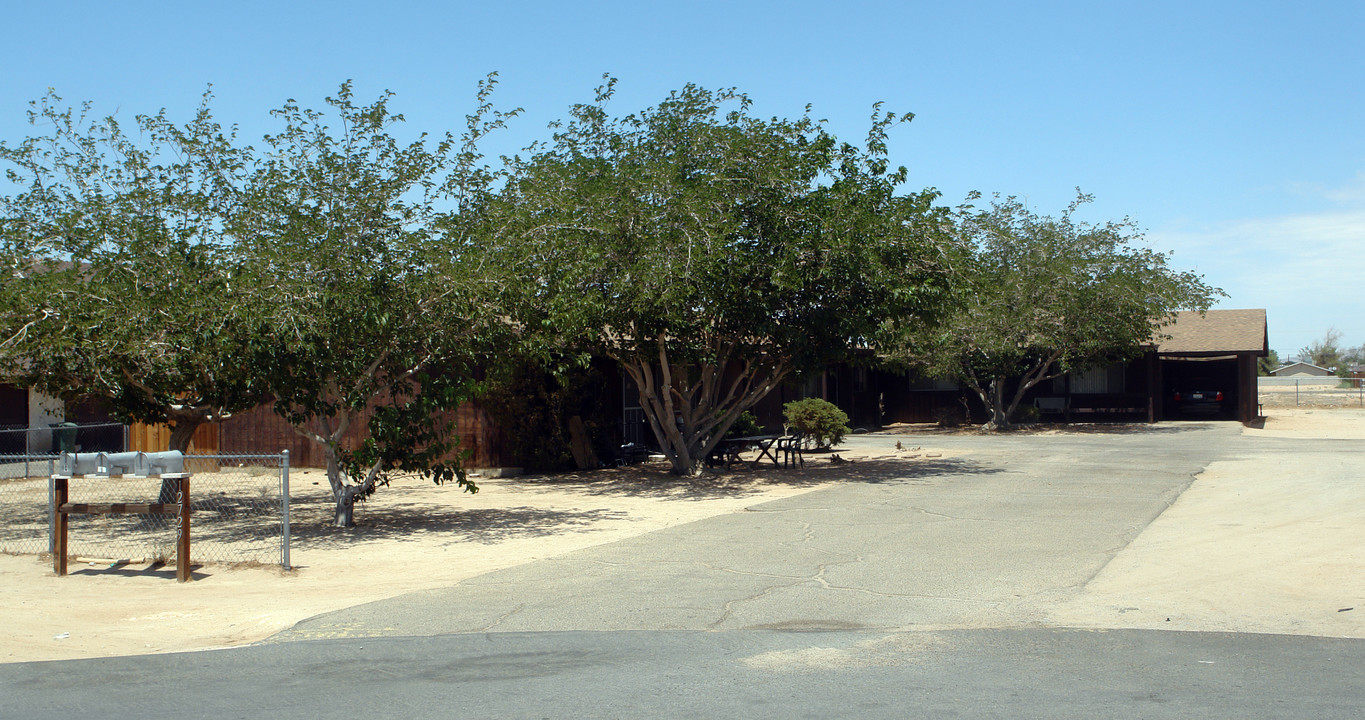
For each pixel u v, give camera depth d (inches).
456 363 530.6
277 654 269.7
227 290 442.3
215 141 485.7
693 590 345.1
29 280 475.5
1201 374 1437.0
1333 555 380.8
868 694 223.5
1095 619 299.3
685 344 661.3
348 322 465.4
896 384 1406.3
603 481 700.7
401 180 486.0
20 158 486.6
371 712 215.0
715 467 772.6
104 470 379.6
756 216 635.5
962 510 523.2
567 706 217.9
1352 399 1910.7
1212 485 615.8
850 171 662.5
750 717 207.9
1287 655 255.8
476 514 546.9
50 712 218.4
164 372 465.4
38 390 522.6
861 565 383.2
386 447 494.6
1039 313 1131.9
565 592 345.4
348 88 481.4
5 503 611.5
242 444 817.5
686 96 653.9
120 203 485.4
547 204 596.1
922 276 651.5
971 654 259.9
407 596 343.3
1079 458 801.6
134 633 302.0
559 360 730.2
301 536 478.0
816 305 649.0
